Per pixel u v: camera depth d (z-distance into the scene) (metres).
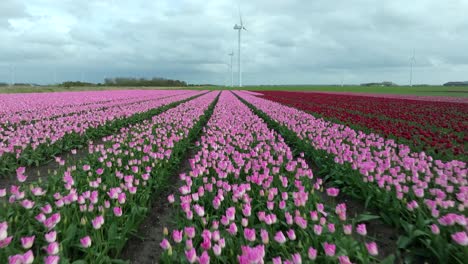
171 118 13.73
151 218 4.88
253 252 2.46
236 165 6.40
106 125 12.86
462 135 10.62
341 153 6.94
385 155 6.92
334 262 2.90
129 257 3.80
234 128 10.98
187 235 3.01
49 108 19.52
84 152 9.49
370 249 2.71
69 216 3.77
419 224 3.71
